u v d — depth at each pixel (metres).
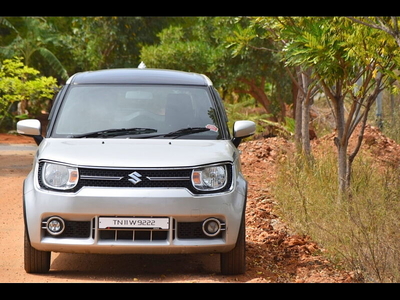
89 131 8.66
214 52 32.34
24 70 32.72
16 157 23.50
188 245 7.66
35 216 7.75
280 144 20.00
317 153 16.97
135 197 7.56
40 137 9.09
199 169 7.79
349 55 9.61
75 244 7.64
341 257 9.02
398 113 22.06
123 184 7.66
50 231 7.72
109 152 7.95
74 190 7.69
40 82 32.72
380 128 21.84
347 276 8.34
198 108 9.06
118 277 8.09
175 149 8.12
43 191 7.76
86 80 9.46
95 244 7.61
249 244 9.98
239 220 7.87
